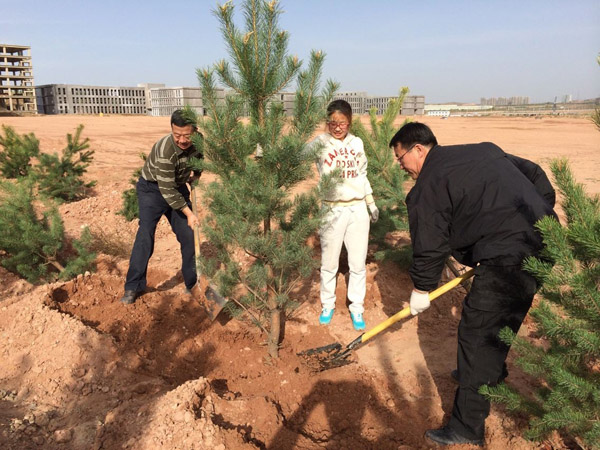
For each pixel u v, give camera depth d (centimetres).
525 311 255
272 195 306
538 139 2602
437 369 348
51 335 350
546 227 205
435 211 258
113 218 742
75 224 709
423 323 417
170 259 582
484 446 270
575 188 227
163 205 428
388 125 506
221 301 368
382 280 477
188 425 256
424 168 265
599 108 182
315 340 393
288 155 300
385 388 328
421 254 269
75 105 11269
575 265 206
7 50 8938
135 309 409
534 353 236
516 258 239
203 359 364
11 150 970
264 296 368
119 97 11862
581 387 208
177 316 408
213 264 349
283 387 327
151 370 345
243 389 328
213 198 317
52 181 896
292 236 327
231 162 317
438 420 294
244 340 388
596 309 203
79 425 273
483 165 250
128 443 250
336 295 461
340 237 388
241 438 259
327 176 323
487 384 259
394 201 510
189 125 369
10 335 357
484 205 246
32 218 540
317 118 309
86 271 487
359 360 363
